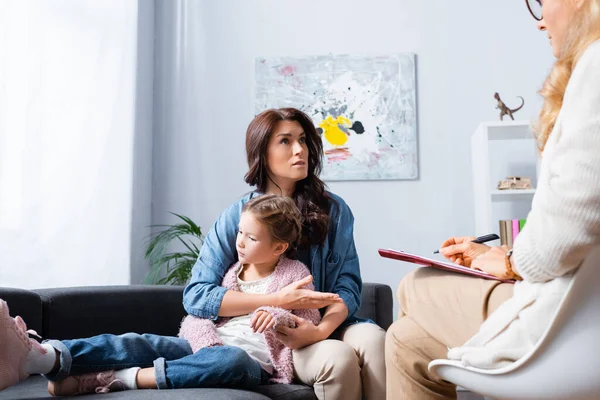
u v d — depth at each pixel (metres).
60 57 2.75
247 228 1.64
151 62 3.72
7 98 2.43
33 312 1.68
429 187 3.61
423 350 1.08
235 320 1.60
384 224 3.61
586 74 0.85
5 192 2.42
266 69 3.72
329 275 1.77
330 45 3.73
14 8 2.48
